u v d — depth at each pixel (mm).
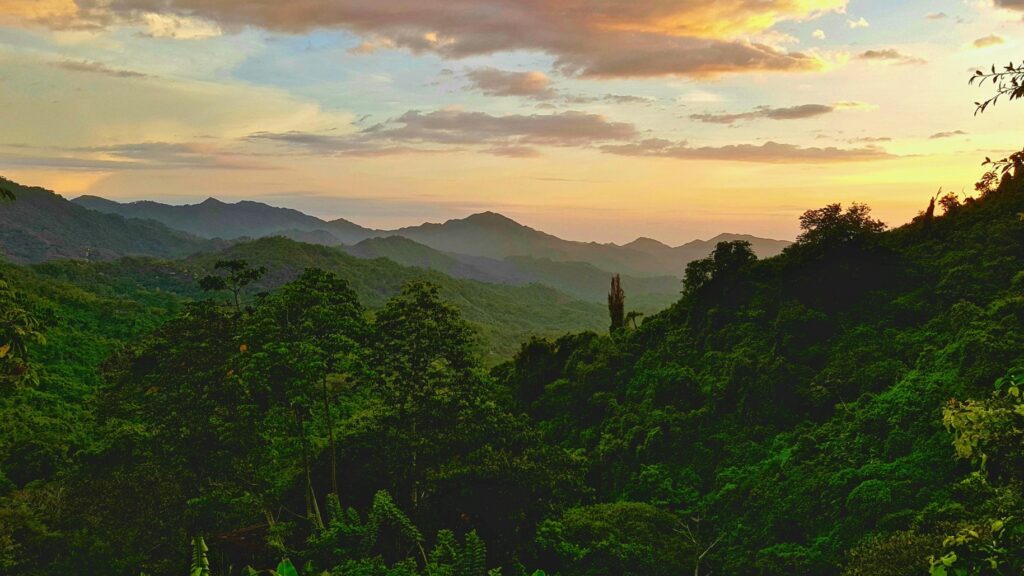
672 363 54406
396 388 26844
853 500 30625
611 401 54156
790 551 30734
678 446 45031
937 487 29734
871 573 22297
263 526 24766
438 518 24422
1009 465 7516
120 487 24984
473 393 28078
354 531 19844
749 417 45156
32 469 39625
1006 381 7477
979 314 42812
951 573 6438
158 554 23906
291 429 26688
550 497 25641
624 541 30391
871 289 52344
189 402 26250
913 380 38250
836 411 41625
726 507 36875
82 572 22750
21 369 10211
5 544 23234
